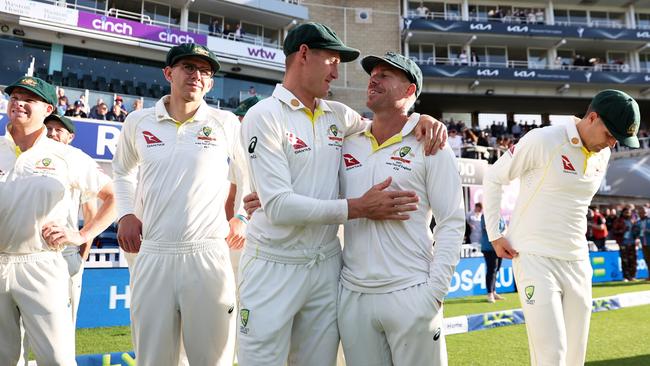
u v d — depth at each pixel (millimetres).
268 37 21391
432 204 1781
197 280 1969
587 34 22984
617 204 16875
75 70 16031
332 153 1836
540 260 2240
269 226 1751
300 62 1780
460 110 25422
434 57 23094
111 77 16656
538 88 23094
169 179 2006
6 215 2014
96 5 17562
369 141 1860
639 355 3473
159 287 1946
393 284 1695
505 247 2412
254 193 1830
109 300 4465
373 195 1620
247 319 1698
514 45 23797
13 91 2109
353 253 1778
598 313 5133
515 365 3174
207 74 2113
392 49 21469
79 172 2299
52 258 2119
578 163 2236
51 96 2197
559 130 2285
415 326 1655
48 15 14836
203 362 1998
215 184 2096
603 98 2137
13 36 15055
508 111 25625
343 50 1762
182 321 2002
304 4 20875
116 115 12703
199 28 19578
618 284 8195
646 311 5254
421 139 1795
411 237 1745
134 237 2033
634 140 2076
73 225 3037
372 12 21594
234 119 2279
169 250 1964
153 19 18609
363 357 1741
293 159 1742
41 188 2100
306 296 1727
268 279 1715
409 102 1844
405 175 1762
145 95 16922
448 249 1695
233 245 2346
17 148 2121
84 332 4133
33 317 2018
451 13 23609
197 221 2004
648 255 8648
